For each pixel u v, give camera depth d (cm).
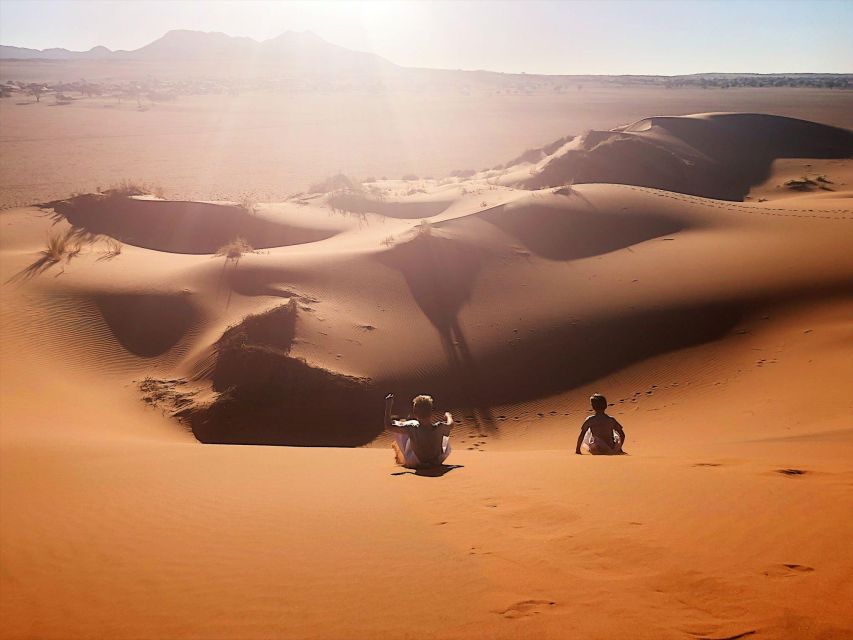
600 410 1109
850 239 3319
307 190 6725
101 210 4569
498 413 2348
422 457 877
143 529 571
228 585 423
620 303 2900
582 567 421
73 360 2434
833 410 1683
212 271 3100
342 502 653
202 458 1020
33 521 602
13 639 354
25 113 13462
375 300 3038
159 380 2400
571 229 3850
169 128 12088
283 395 2305
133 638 350
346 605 379
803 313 2581
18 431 1389
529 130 13025
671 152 7650
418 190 6097
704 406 2055
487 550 466
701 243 3562
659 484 653
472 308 3030
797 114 14112
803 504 541
